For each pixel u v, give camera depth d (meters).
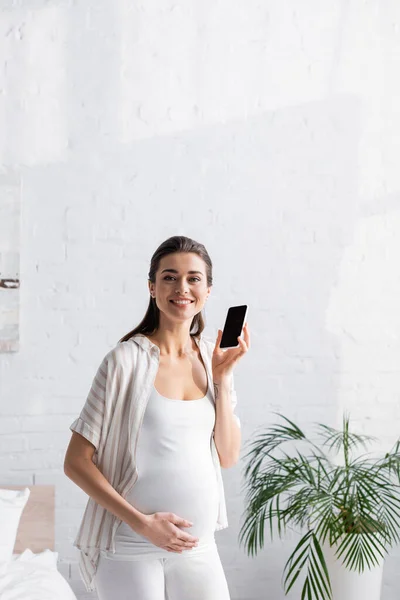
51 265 3.19
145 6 3.23
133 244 3.24
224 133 3.29
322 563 2.70
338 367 3.40
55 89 3.17
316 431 3.39
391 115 3.42
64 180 3.19
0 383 3.16
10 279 3.13
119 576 1.87
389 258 3.43
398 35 3.42
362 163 3.40
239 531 3.32
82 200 3.20
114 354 1.93
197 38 3.27
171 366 1.99
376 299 3.42
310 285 3.38
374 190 3.41
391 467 3.04
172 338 2.01
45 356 3.19
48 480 3.20
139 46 3.23
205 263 2.01
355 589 2.87
